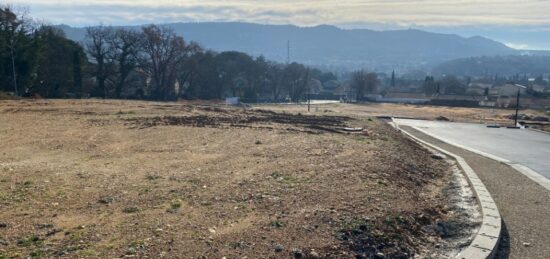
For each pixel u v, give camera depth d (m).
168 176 8.73
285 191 7.65
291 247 5.40
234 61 83.25
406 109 60.72
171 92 60.69
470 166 12.90
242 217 6.32
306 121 21.89
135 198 7.16
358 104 75.00
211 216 6.34
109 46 53.06
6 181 8.11
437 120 36.59
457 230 6.83
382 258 5.53
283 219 6.27
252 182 8.25
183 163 10.10
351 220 6.30
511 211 8.18
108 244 5.27
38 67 45.16
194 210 6.59
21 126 16.25
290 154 11.31
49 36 49.38
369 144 13.63
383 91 112.00
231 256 5.09
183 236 5.56
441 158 14.12
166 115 21.22
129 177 8.62
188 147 12.33
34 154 11.19
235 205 6.86
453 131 26.22
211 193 7.49
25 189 7.58
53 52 48.97
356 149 12.30
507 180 11.07
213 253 5.14
